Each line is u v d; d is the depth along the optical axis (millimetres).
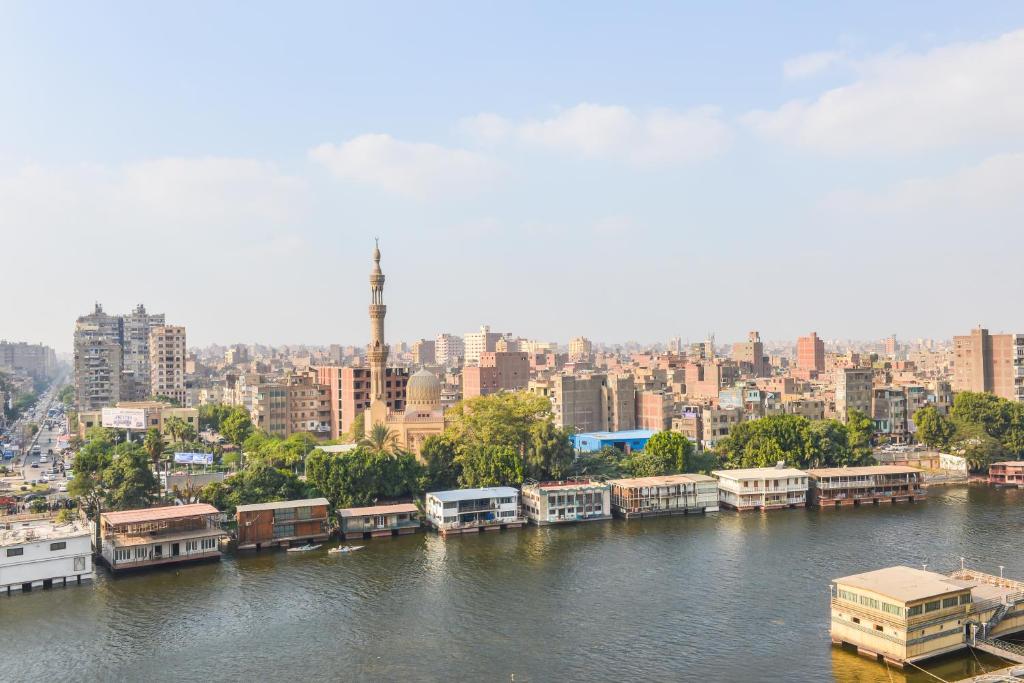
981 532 167875
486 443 197750
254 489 172250
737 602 126188
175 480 195875
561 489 181750
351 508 173875
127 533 148625
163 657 108250
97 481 170625
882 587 104438
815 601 126000
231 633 116188
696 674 100688
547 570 144625
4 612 124625
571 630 115938
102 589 135250
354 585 137000
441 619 121000
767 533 169750
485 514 175375
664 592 131625
